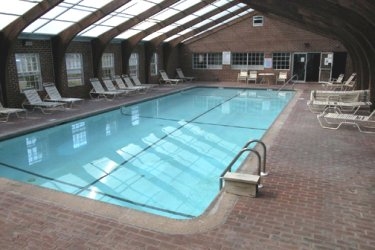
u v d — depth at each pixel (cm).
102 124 1066
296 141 683
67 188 590
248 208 387
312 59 1955
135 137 920
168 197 553
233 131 977
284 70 1998
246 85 1919
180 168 686
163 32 1772
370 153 599
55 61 1259
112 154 779
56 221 364
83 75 1423
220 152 788
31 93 1112
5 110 964
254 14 1970
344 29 952
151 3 1202
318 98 1011
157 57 2005
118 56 1653
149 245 318
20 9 927
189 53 2200
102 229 347
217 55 2139
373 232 334
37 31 1137
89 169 684
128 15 1272
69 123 1010
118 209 391
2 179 485
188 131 980
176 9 1391
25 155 776
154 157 755
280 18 1498
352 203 398
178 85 1922
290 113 1009
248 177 421
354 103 927
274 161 555
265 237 327
